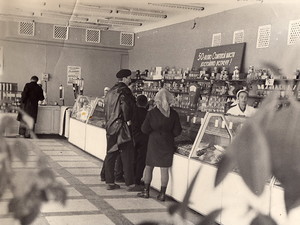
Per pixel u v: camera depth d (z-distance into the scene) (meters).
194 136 5.63
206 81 9.05
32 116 0.52
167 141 4.86
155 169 5.43
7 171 0.48
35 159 0.50
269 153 0.36
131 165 5.47
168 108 4.89
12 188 0.48
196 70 9.45
